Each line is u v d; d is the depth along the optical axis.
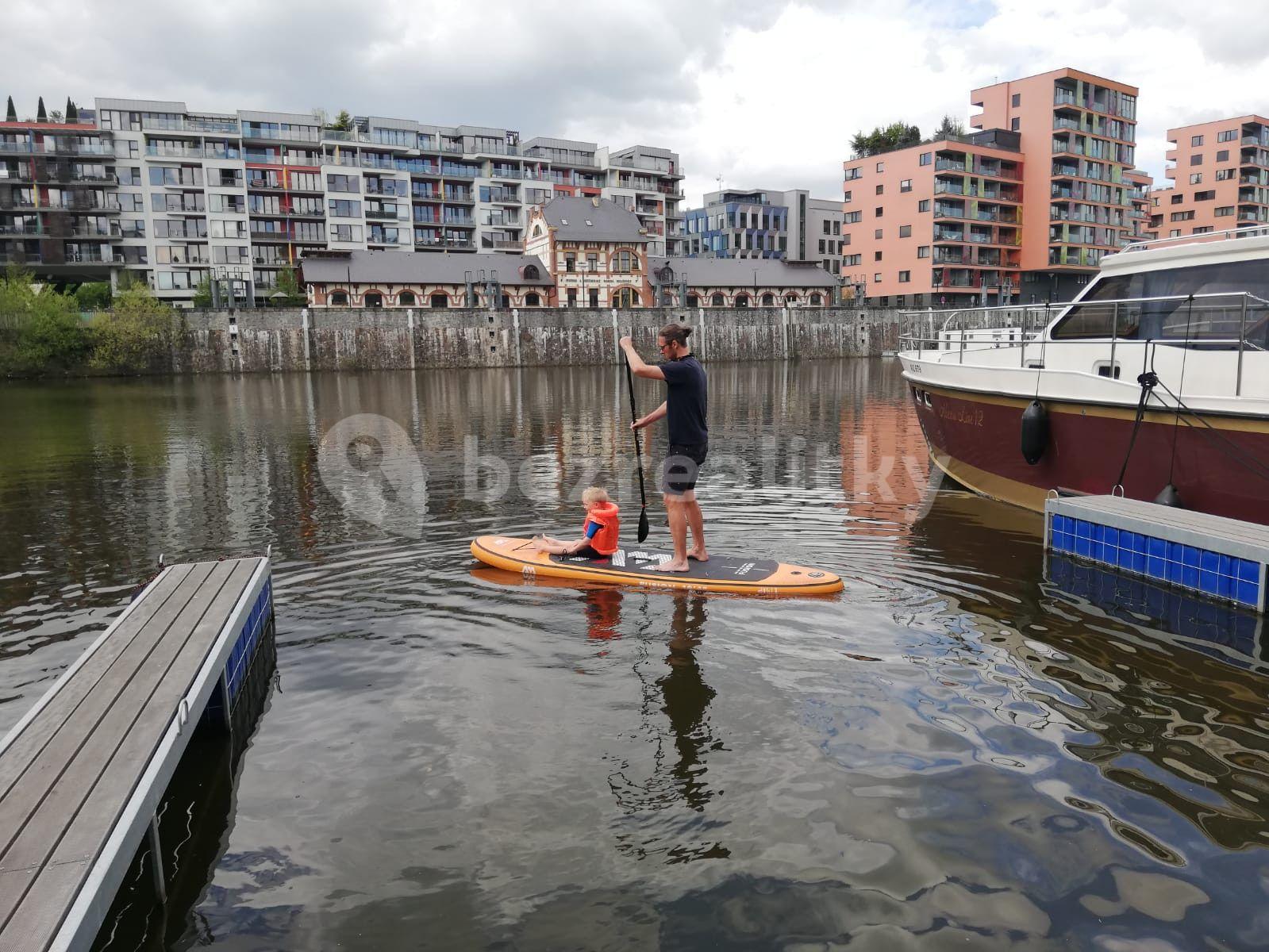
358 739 4.79
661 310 70.69
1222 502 8.82
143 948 3.21
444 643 6.24
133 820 3.35
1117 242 88.44
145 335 55.47
